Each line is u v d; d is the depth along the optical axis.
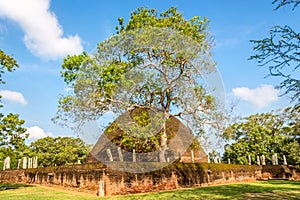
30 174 17.89
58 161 25.09
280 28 6.41
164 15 11.36
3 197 9.81
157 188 11.05
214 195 9.12
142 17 10.88
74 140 27.36
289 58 6.39
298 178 18.20
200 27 10.65
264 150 21.70
